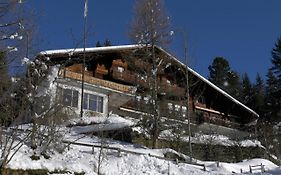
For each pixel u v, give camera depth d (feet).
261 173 78.28
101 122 100.73
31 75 62.90
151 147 95.55
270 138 131.75
